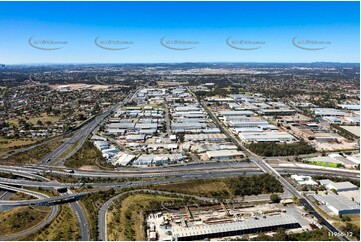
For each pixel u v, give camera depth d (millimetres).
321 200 129500
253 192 139750
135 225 113188
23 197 139375
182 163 179750
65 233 109500
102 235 107625
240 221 113125
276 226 110312
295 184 149375
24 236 108562
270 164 178500
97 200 132250
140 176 160625
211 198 135000
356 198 133875
